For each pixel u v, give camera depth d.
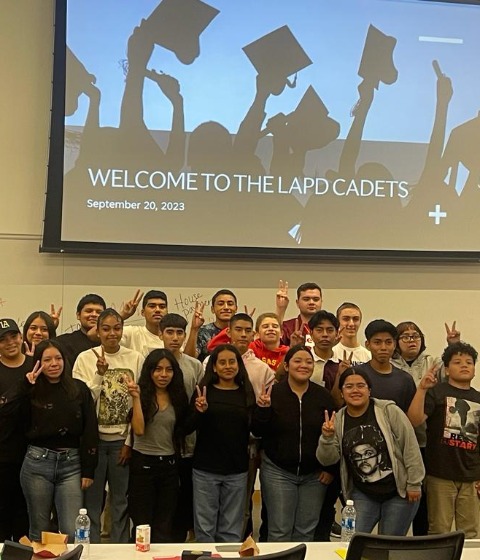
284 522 3.75
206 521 3.75
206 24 5.61
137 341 4.56
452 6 5.86
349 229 5.66
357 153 5.72
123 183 5.43
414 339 4.45
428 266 5.83
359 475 3.57
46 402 3.57
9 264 5.41
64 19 5.43
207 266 5.58
